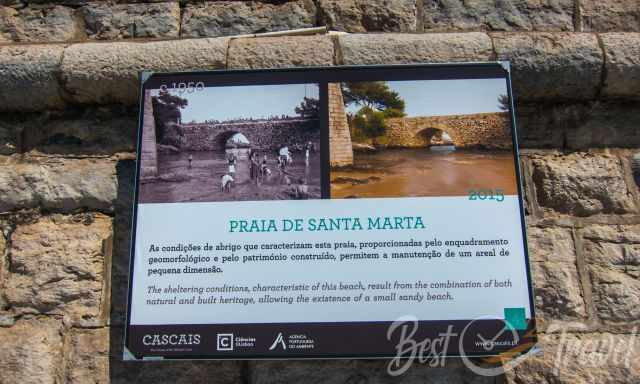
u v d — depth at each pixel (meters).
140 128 2.86
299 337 2.62
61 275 2.86
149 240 2.73
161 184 2.80
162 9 3.20
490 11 3.18
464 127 2.85
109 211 2.96
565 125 3.09
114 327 2.80
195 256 2.71
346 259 2.69
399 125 2.86
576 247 2.88
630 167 3.02
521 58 2.98
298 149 2.83
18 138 3.11
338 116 2.87
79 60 3.01
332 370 2.71
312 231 2.72
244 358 2.61
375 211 2.74
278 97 2.90
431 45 2.98
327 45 2.99
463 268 2.67
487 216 2.73
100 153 3.06
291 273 2.68
